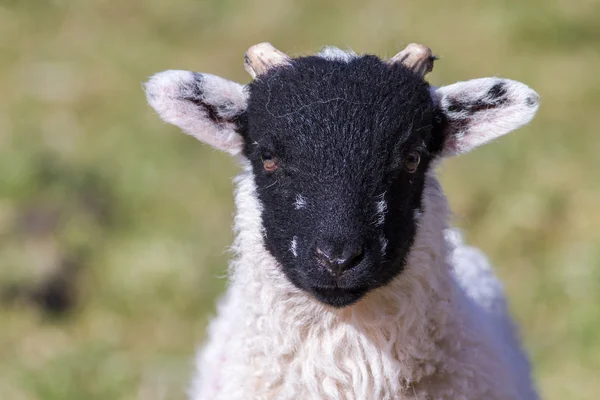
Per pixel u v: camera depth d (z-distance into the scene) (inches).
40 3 786.8
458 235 290.5
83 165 547.5
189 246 494.3
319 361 247.6
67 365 421.1
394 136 236.2
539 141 571.2
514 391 265.3
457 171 535.5
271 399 251.1
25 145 559.5
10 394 401.4
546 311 462.3
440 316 251.1
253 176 254.8
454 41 683.4
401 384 249.1
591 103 619.2
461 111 259.3
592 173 543.2
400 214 239.1
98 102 635.5
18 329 455.8
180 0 773.9
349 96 237.5
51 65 682.8
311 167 232.7
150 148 574.6
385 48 651.5
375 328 245.3
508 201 516.7
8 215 503.5
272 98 244.2
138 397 407.8
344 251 225.0
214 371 276.8
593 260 475.5
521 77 644.7
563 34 696.4
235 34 715.4
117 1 782.5
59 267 478.6
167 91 255.9
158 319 464.8
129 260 486.9
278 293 248.2
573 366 426.9
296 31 705.6
